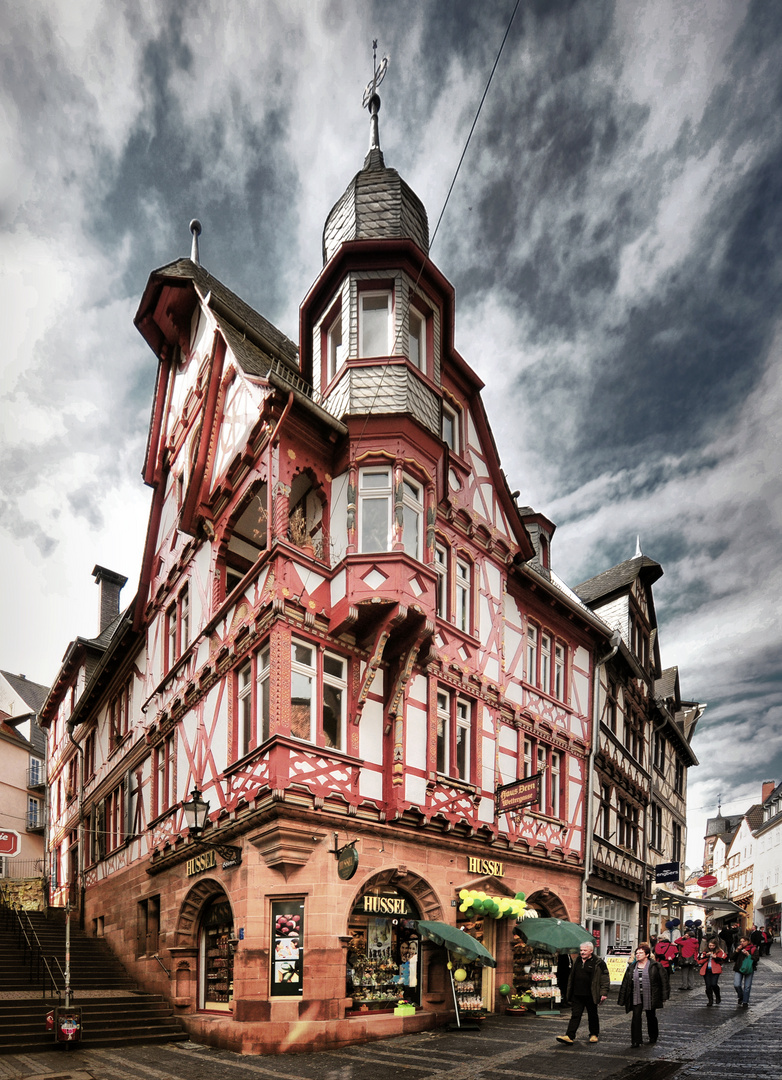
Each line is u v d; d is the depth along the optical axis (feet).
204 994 44.01
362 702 40.73
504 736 52.80
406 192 49.19
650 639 89.10
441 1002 42.27
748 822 199.72
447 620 48.93
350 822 39.01
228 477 46.16
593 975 35.91
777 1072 27.71
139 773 59.67
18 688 132.36
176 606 54.60
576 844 59.62
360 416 42.73
